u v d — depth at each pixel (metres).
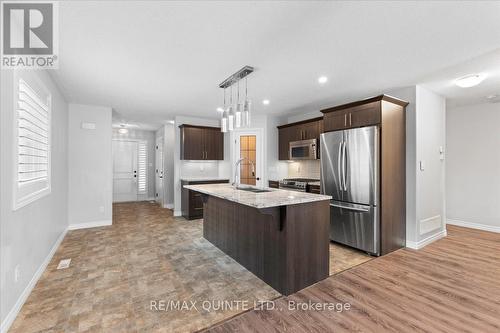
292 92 3.76
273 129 5.55
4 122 1.71
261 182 5.43
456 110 4.75
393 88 3.55
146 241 3.73
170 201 6.83
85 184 4.50
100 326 1.75
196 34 2.10
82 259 3.00
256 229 2.59
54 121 3.27
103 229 4.41
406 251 3.30
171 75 3.04
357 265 2.85
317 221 2.44
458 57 2.56
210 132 5.81
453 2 1.70
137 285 2.36
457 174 4.73
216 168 6.20
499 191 4.24
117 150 7.71
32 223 2.31
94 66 2.75
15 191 1.86
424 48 2.37
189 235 4.06
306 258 2.34
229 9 1.76
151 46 2.31
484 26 1.99
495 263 2.88
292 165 5.69
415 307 2.00
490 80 3.22
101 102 4.35
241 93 3.82
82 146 4.47
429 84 3.40
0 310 1.65
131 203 7.51
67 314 1.89
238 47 2.34
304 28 2.01
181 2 1.68
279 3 1.70
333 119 3.71
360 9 1.77
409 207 3.45
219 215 3.39
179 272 2.66
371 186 3.14
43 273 2.60
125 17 1.85
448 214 4.86
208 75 3.05
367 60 2.63
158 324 1.78
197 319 1.84
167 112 5.22
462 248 3.40
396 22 1.93
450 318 1.86
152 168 8.27
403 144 3.46
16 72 1.89
